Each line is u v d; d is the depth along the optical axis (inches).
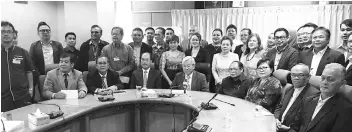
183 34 221.5
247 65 139.5
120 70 146.0
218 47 162.6
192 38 152.9
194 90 130.3
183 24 222.8
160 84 137.7
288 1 199.9
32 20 199.8
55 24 218.4
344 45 118.0
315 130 76.8
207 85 133.3
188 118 104.6
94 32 162.9
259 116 86.7
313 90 86.4
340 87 78.4
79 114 92.4
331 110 75.2
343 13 179.5
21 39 193.3
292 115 88.6
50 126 80.2
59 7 217.2
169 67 148.9
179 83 132.0
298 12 190.4
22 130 74.2
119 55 147.6
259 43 139.6
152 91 116.1
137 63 156.3
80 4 205.9
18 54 118.7
